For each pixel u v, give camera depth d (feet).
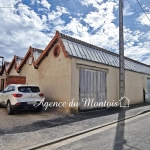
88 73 35.81
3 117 27.48
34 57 46.39
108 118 28.09
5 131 19.92
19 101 28.78
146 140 16.92
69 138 18.30
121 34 41.06
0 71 69.15
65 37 36.94
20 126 22.18
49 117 28.12
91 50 40.42
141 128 21.81
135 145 15.55
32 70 46.50
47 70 39.58
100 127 22.76
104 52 45.03
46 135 18.63
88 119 27.09
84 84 34.65
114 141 16.79
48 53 39.75
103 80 39.52
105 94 39.70
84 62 34.96
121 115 30.91
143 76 57.93
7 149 14.64
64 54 33.17
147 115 32.22
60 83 34.81
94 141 17.01
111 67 42.37
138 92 53.88
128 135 18.75
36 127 21.85
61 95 34.14
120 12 41.39
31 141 16.66
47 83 39.04
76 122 24.86
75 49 35.73
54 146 15.88
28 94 29.94
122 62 40.78
